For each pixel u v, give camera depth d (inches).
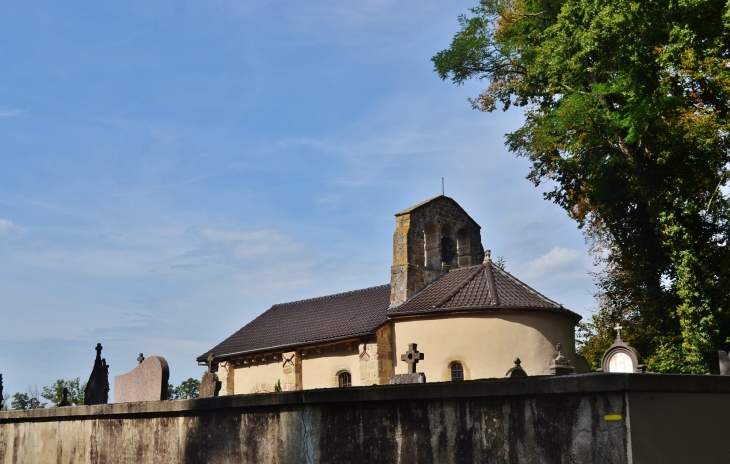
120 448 483.2
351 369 1217.4
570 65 1019.9
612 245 1360.7
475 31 1278.3
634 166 1090.7
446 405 314.8
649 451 262.5
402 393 326.3
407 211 1300.4
